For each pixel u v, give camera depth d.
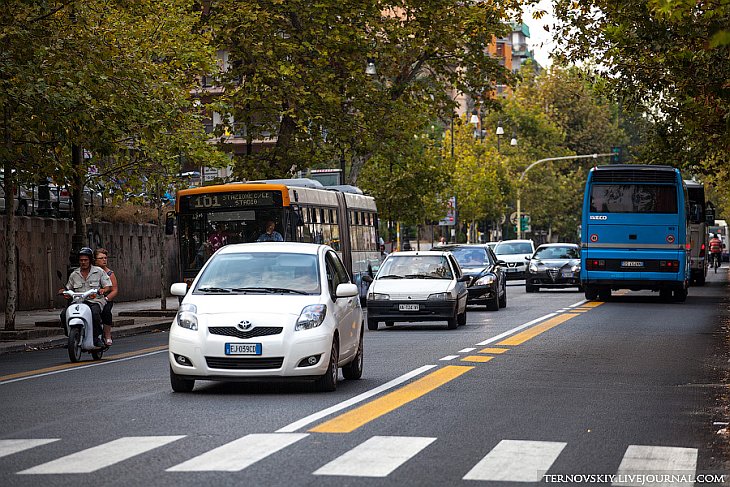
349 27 100.62
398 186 147.12
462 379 38.91
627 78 75.38
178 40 76.06
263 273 37.31
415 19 108.94
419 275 67.25
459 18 108.94
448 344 53.78
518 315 76.94
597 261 88.19
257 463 22.84
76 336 48.38
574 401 33.09
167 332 70.38
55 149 67.00
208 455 23.75
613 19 62.44
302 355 34.62
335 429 27.41
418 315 64.38
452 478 21.38
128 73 61.25
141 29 72.88
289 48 96.44
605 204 87.94
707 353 49.12
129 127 66.44
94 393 35.75
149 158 76.31
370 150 107.50
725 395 34.84
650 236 87.44
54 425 28.55
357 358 39.12
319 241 79.38
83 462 23.08
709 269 196.50
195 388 36.94
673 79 67.81
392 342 55.34
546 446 25.12
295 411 30.83
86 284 49.75
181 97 76.62
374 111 105.06
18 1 56.09
